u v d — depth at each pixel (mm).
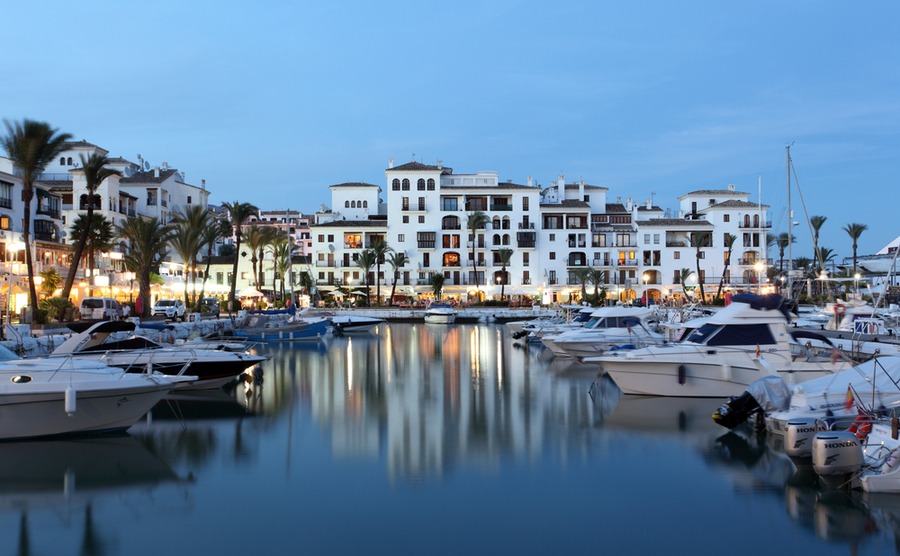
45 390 18688
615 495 15320
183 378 21188
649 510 14430
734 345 25438
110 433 20500
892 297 63500
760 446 19250
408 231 111125
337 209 121938
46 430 19375
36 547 12688
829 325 42250
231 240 132625
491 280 111688
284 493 15492
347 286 110312
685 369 25578
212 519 13977
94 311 48812
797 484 15922
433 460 18094
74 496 15344
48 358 22422
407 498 15156
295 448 19328
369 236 112750
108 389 19266
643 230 114000
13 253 52688
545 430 21453
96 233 62250
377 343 56125
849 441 14758
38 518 14086
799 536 13070
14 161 44719
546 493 15461
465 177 115938
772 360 24891
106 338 26484
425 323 88125
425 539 12977
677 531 13352
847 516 13969
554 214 113500
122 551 12508
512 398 27516
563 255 112625
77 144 95562
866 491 14578
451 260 111375
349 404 26266
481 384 31531
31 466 17422
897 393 17891
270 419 23328
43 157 44812
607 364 26484
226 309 81062
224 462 17953
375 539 12969
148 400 20500
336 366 39031
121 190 95562
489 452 18891
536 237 112125
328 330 70625
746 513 14211
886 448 14938
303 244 139375
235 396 28109
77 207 80750
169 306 61625
